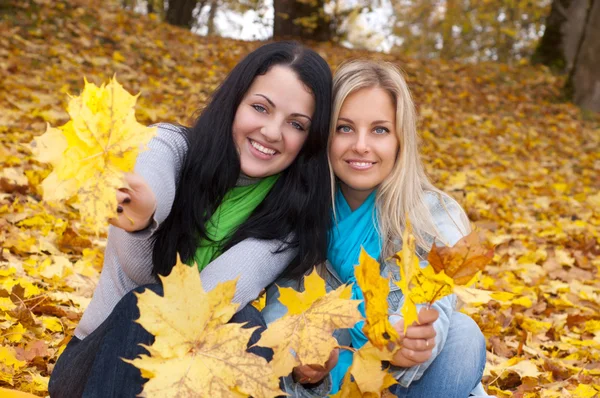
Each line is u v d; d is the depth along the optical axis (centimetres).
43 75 798
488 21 2011
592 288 436
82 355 197
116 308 188
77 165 141
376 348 174
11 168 462
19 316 271
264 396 150
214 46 1170
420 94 1091
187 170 215
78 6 1066
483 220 579
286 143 216
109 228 224
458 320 219
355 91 221
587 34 1191
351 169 225
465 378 212
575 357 326
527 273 459
